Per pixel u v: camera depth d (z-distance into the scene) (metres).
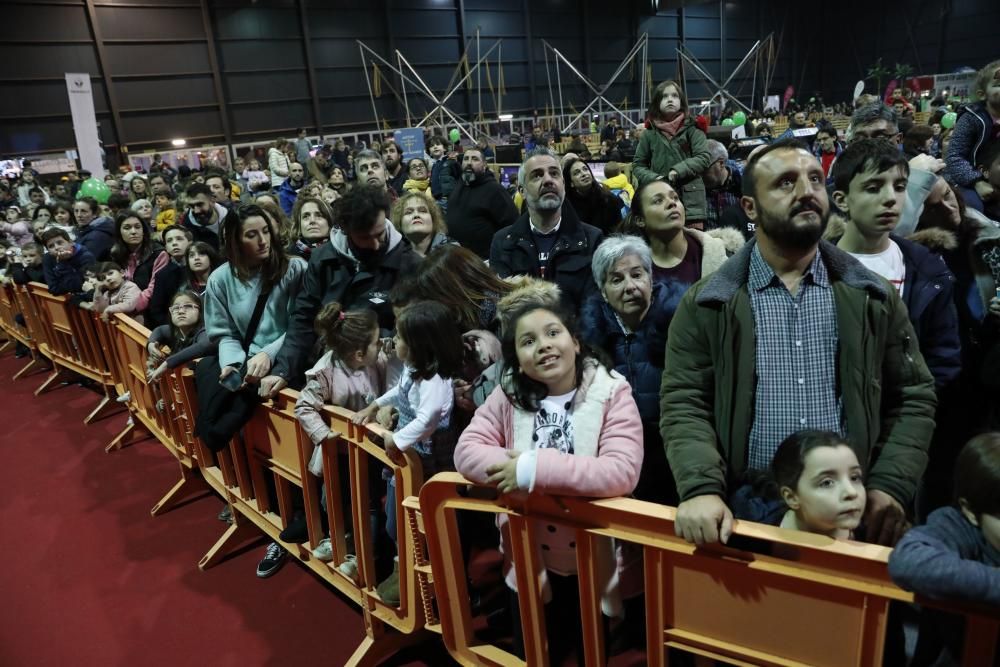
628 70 24.98
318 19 18.75
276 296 2.74
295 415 2.24
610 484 1.45
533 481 1.44
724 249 2.44
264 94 18.34
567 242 2.84
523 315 1.65
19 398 5.56
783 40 29.27
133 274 4.54
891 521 1.31
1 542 3.35
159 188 8.02
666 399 1.54
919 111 14.02
